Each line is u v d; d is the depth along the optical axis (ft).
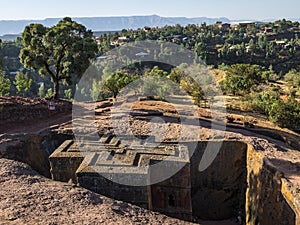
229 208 59.82
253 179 53.31
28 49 80.28
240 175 59.06
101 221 29.50
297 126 74.23
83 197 34.04
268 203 46.47
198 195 58.85
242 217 57.62
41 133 60.59
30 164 54.29
